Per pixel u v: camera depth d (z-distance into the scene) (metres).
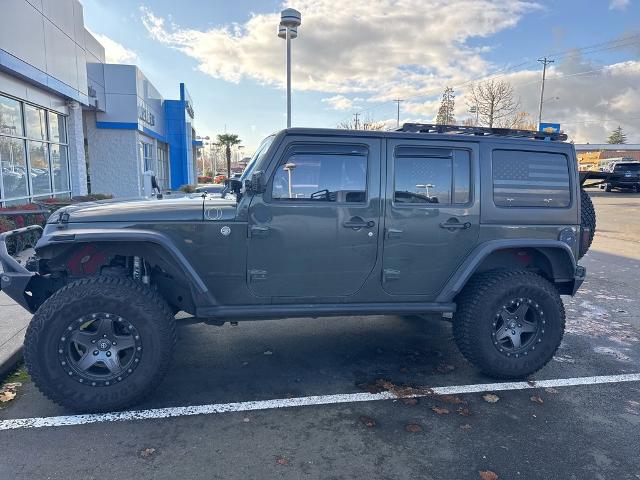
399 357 4.55
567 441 3.13
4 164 10.52
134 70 19.45
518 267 4.32
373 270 3.85
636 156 67.56
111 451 2.95
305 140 3.66
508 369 3.98
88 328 3.39
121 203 3.77
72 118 14.48
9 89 10.52
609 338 5.15
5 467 2.77
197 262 3.58
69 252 3.56
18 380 3.90
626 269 8.91
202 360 4.40
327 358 4.49
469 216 3.95
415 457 2.94
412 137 3.83
